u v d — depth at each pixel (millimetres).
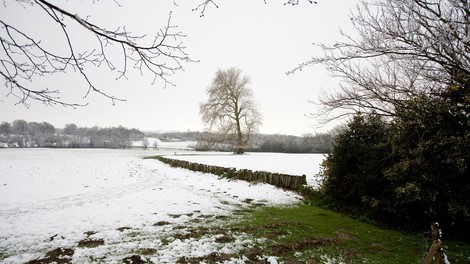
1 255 5227
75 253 5258
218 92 35688
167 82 3666
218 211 8828
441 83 5516
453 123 6145
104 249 5473
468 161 6020
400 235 6684
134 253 5266
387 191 7699
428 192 6191
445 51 4293
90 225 7184
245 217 8086
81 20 2900
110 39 3160
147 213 8461
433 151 6527
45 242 5902
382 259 5160
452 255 5344
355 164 8891
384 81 5496
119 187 13562
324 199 10047
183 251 5379
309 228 7043
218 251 5383
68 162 27234
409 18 4414
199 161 23484
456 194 6035
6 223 7371
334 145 9609
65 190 12617
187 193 11922
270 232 6594
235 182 14625
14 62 3209
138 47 3252
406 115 5734
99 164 26047
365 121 9195
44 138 71125
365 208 8594
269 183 13406
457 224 6441
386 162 8133
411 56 4773
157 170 21422
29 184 13969
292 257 5176
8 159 29188
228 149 43906
